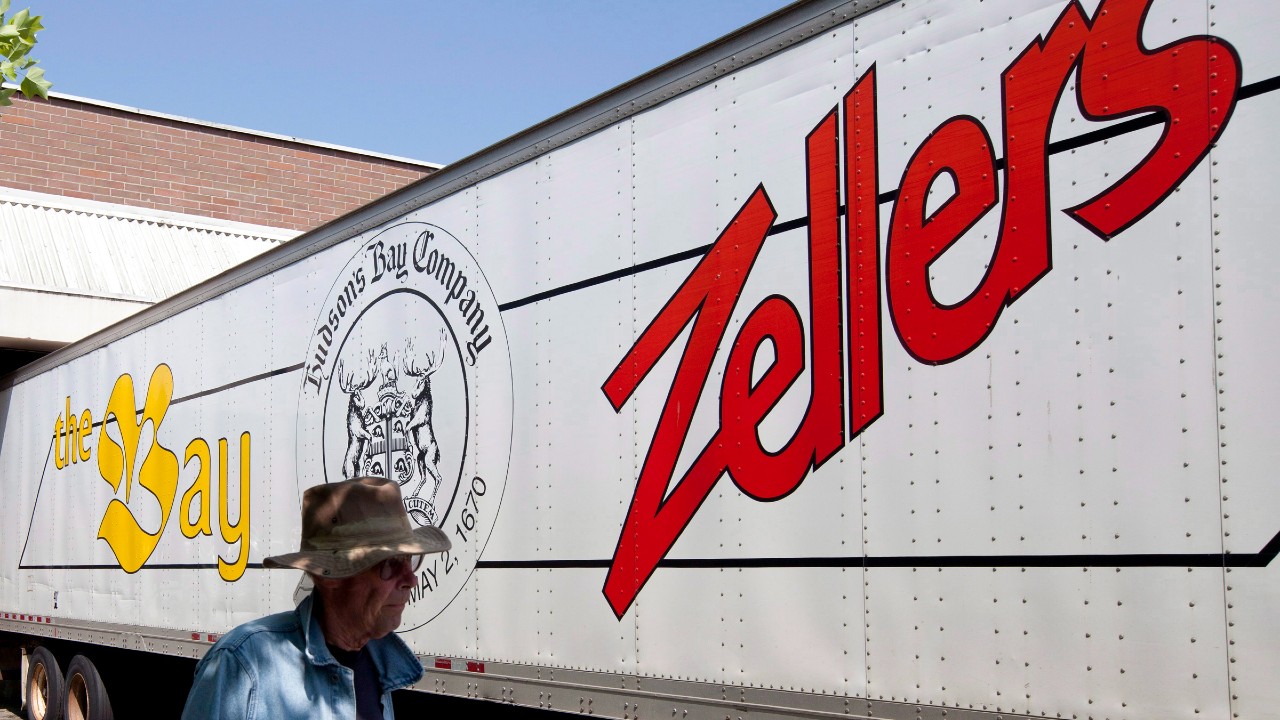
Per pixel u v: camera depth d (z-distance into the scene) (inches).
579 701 168.9
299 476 244.5
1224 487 103.4
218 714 89.8
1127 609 109.0
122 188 631.8
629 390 165.8
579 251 177.3
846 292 137.5
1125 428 110.8
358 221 231.9
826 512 136.6
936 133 130.3
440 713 212.5
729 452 149.4
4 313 485.4
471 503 194.2
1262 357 102.0
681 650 153.2
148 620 309.3
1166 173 110.2
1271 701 98.7
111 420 343.9
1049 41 120.7
